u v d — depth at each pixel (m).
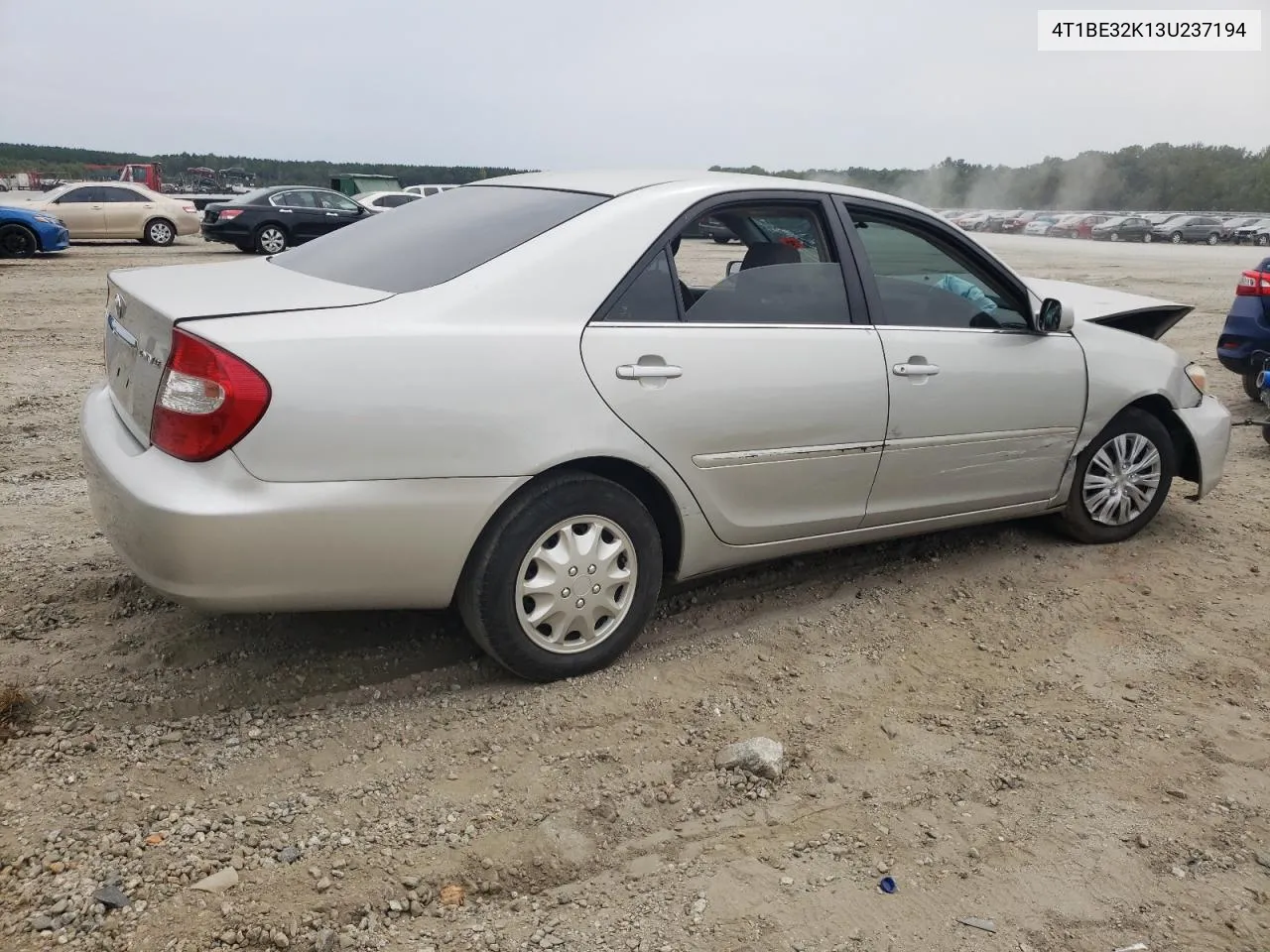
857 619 3.99
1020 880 2.55
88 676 3.23
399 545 2.90
